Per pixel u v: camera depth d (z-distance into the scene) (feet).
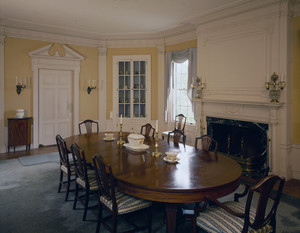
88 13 15.90
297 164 12.94
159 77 21.48
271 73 12.96
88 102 22.12
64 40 20.52
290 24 12.54
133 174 7.66
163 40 21.06
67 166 10.24
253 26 13.70
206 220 6.51
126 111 22.56
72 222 8.68
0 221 8.68
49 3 14.24
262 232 6.28
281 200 10.53
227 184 7.02
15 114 18.65
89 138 13.38
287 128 12.66
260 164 13.65
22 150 19.10
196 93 17.24
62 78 21.09
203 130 16.97
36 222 8.64
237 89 14.66
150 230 7.83
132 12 15.66
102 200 7.79
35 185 12.09
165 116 21.24
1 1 13.96
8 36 18.11
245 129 15.21
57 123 21.08
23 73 18.86
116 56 22.08
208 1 13.75
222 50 15.44
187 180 7.17
